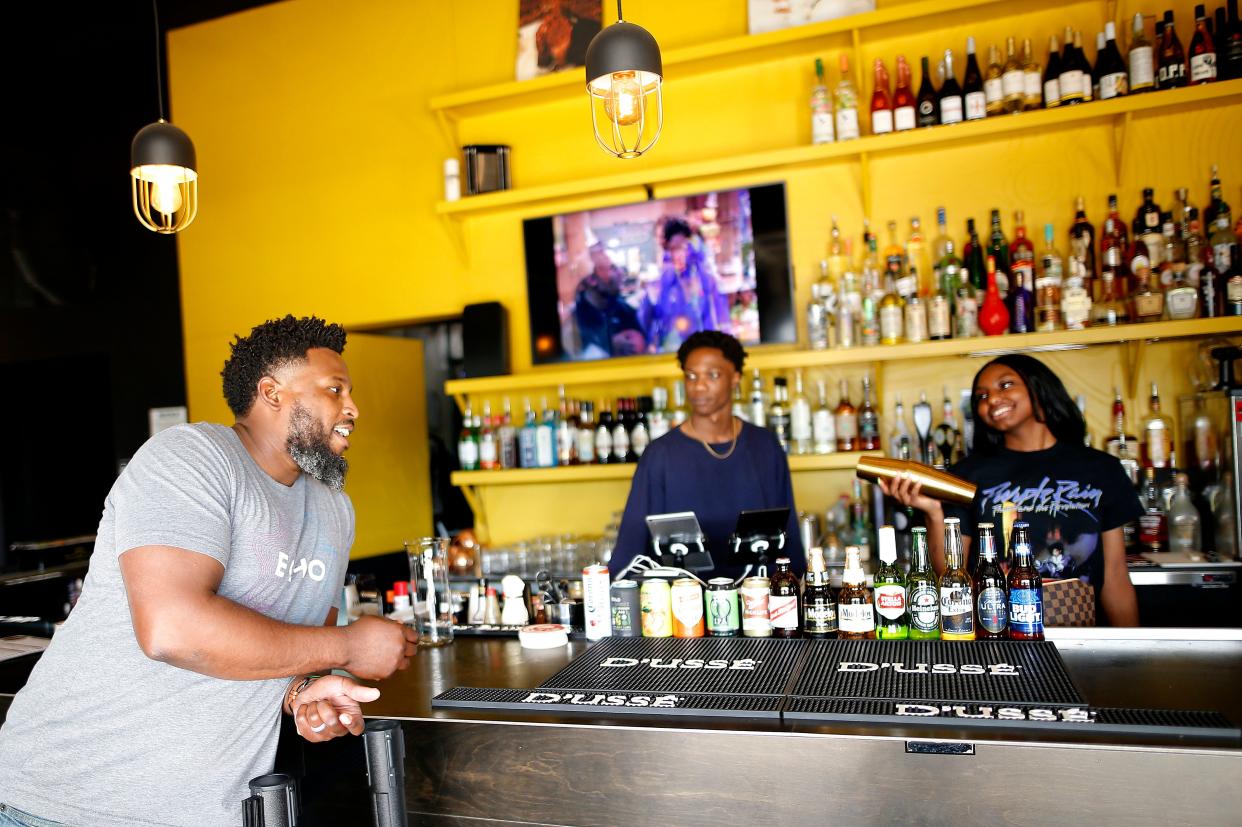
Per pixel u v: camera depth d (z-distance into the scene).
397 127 4.15
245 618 1.30
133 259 4.80
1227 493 2.86
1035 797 1.26
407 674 1.86
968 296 3.17
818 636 1.90
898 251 3.32
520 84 3.70
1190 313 2.92
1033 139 3.29
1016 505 2.28
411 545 2.18
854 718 1.39
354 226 4.23
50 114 4.89
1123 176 3.18
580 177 3.84
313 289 4.31
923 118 3.25
